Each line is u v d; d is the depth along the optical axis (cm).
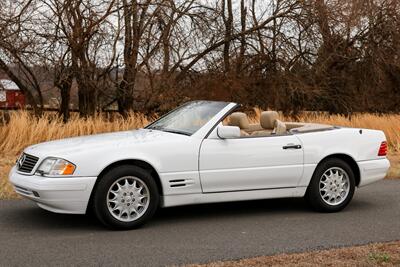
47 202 632
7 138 1373
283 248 590
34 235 636
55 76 1764
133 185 661
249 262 537
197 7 1883
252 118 1702
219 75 2022
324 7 2056
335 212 778
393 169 1175
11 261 539
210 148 697
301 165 751
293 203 836
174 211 771
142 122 1574
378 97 2478
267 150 728
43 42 1672
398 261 536
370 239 631
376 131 823
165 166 674
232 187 712
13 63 1662
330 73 2298
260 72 2122
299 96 2152
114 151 653
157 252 573
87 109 1836
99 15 1706
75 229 664
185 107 802
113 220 653
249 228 682
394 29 2297
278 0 2058
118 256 558
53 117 1602
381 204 838
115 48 1784
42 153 658
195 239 627
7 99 1748
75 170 635
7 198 832
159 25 1828
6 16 1591
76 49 1719
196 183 690
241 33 2039
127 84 1828
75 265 529
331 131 785
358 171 799
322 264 529
